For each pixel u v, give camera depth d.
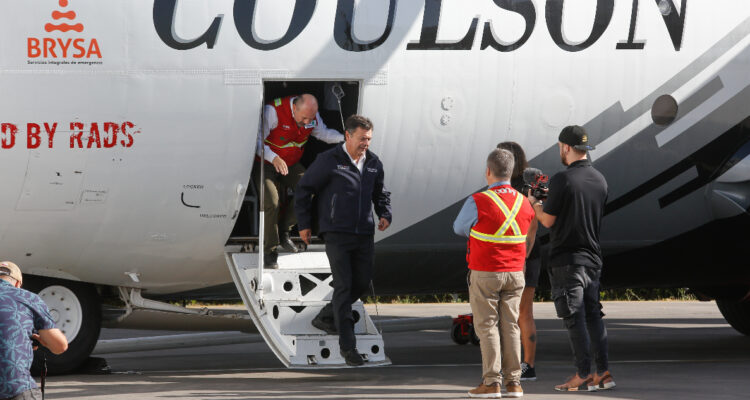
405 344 29.73
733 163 21.41
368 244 18.12
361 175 17.84
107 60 18.44
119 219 19.06
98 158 18.50
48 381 19.27
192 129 18.78
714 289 27.58
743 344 28.09
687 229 21.77
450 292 23.28
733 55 21.16
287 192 20.62
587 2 20.56
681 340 29.56
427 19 19.70
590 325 17.20
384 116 19.61
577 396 16.56
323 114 21.14
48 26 18.25
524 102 20.23
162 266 20.14
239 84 18.86
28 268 19.64
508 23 20.08
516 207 15.82
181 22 18.70
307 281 20.23
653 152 21.09
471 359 24.30
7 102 18.06
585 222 16.70
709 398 16.31
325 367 18.11
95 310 20.52
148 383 18.83
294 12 19.17
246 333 24.44
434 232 20.83
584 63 20.44
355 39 19.34
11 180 18.30
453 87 19.83
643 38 20.72
